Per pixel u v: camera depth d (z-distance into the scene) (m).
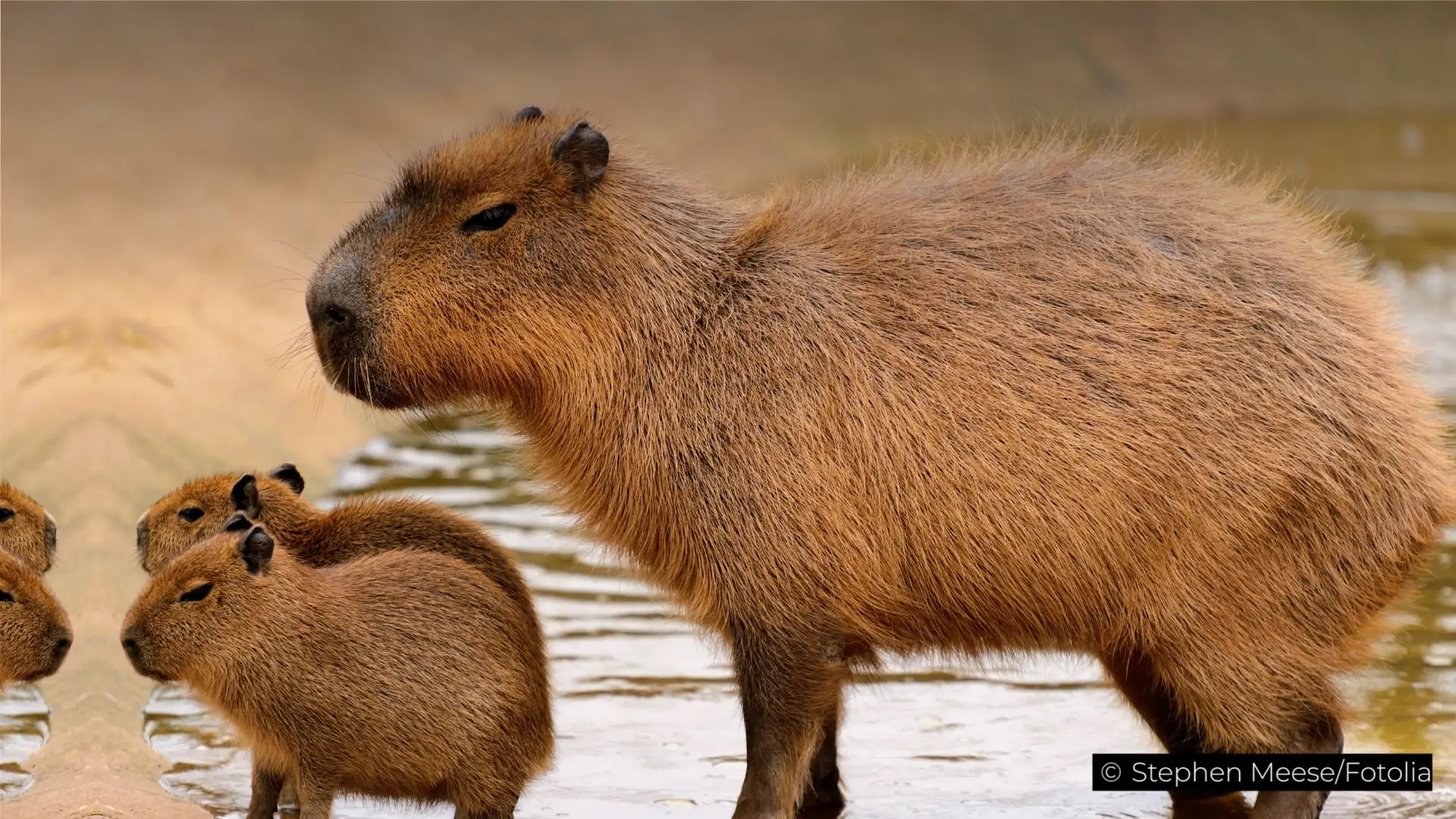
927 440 17.38
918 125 71.50
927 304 17.73
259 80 52.84
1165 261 17.94
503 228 17.66
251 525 18.02
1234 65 85.88
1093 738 21.89
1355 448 17.61
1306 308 17.97
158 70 51.41
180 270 37.19
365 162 49.09
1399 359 18.52
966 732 22.16
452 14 65.75
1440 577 27.31
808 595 17.48
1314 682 18.00
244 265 38.66
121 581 25.20
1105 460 17.28
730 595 17.67
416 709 17.61
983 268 17.89
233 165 45.03
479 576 18.44
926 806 19.55
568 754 20.94
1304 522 17.58
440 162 17.91
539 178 17.73
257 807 18.16
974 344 17.53
